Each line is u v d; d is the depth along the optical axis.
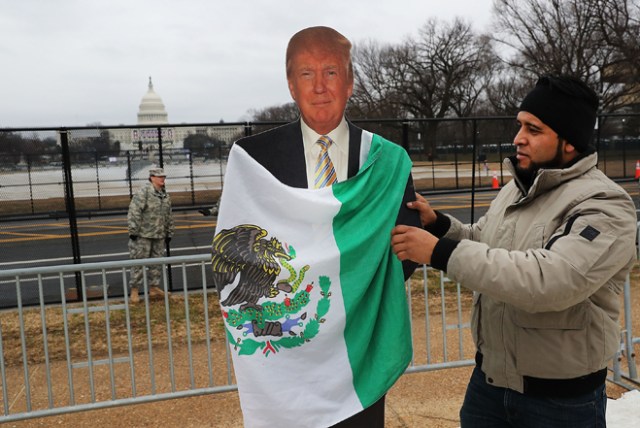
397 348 1.90
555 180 1.84
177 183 9.09
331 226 1.85
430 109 46.28
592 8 24.92
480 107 44.91
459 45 44.62
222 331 6.21
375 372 1.90
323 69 1.84
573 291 1.62
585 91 1.84
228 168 1.87
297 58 1.85
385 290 1.93
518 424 2.02
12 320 6.95
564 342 1.85
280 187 1.83
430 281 8.11
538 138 1.89
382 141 2.00
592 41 24.89
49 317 7.04
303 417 1.83
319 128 1.91
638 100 28.09
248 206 1.84
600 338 1.86
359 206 1.88
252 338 1.85
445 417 3.95
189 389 4.58
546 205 1.88
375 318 1.91
